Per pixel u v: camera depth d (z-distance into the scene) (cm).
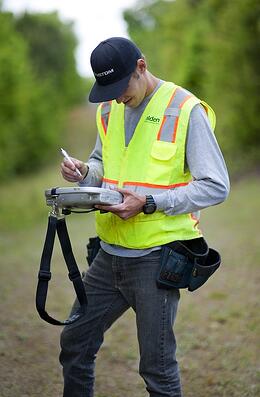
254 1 2138
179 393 417
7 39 3338
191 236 414
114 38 399
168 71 3331
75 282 416
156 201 395
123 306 438
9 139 3309
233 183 2206
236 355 665
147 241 405
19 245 1577
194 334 750
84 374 443
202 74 2809
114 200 392
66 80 5800
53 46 5581
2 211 2338
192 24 2995
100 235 429
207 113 412
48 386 614
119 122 426
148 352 410
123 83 392
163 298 407
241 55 2250
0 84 3161
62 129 4712
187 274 409
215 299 886
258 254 1101
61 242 415
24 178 3534
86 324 435
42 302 404
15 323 814
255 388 573
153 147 405
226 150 2480
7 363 659
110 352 719
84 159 4119
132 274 413
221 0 2452
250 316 782
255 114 2289
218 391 586
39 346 733
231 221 1507
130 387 619
